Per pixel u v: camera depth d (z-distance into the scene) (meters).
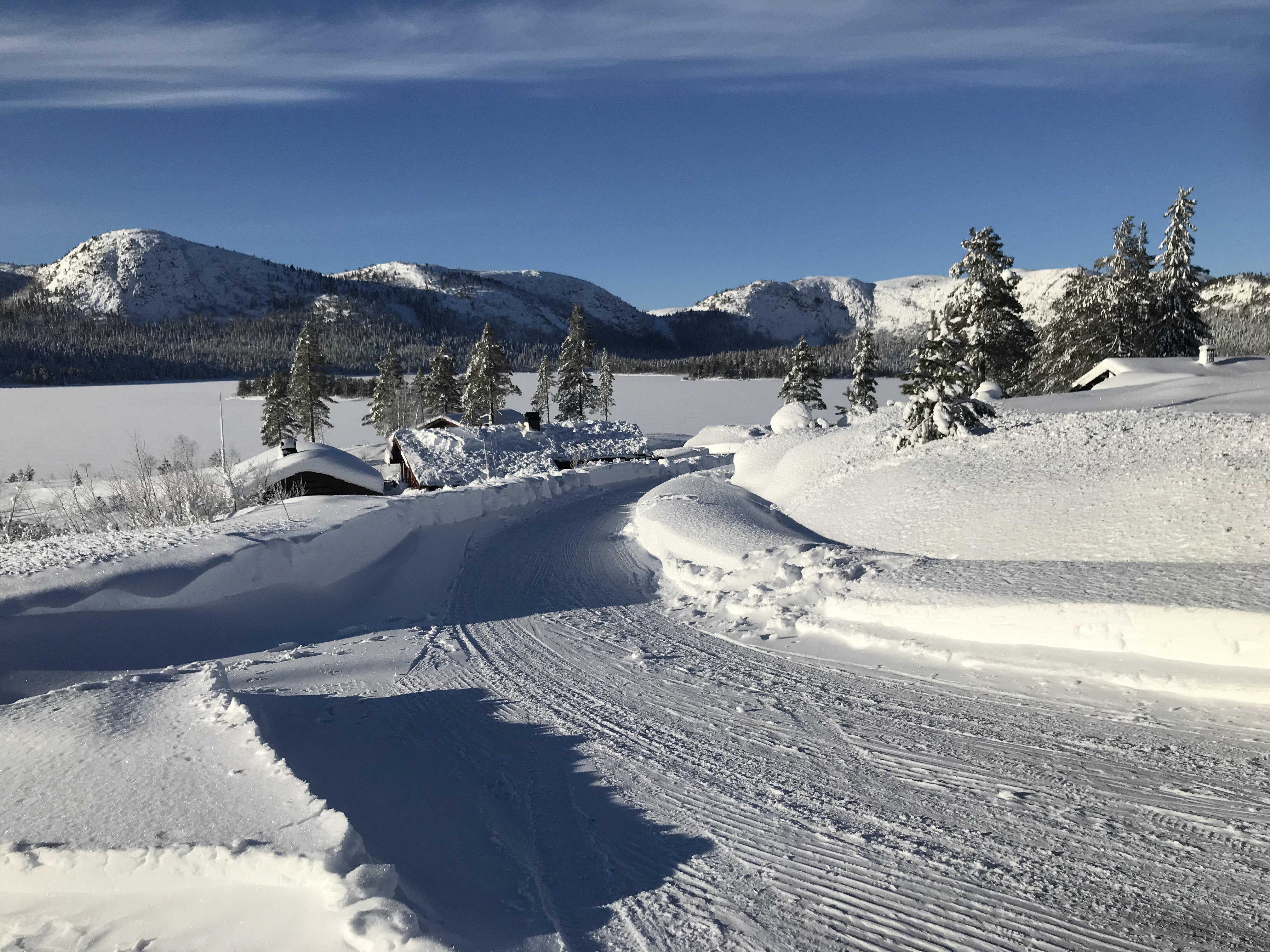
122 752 5.74
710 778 6.28
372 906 4.00
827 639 9.77
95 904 4.29
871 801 5.71
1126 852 4.82
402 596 13.29
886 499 15.77
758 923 4.34
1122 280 44.41
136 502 20.84
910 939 4.13
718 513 17.81
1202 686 6.78
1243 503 10.09
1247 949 3.90
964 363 20.02
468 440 36.66
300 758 6.24
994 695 7.49
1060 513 11.96
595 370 190.12
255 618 11.45
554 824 5.68
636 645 10.31
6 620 9.58
